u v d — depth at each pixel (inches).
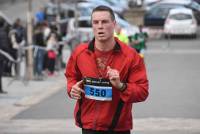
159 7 2994.6
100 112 423.8
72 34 1987.0
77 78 432.5
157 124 858.8
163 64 1803.6
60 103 1074.1
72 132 806.5
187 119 896.9
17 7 3508.9
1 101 1103.6
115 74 406.9
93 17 415.2
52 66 1508.4
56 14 2405.3
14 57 1455.5
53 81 1422.2
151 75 1514.5
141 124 858.1
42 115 946.1
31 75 1425.9
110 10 415.2
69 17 2669.8
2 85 1328.7
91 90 422.3
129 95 413.4
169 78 1448.1
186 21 2807.6
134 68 422.0
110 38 418.3
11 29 1501.0
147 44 2586.1
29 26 1405.0
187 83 1348.4
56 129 828.6
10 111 989.8
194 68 1685.5
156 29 2898.6
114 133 425.4
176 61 1894.7
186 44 2571.4
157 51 2271.2
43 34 1460.4
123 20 2417.6
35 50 1438.2
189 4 3083.2
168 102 1059.9
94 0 2962.6
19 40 1445.6
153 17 2950.3
